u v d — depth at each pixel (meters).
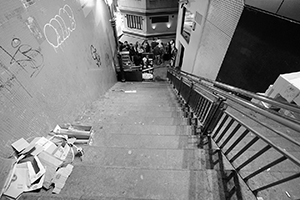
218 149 2.00
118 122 3.11
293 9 2.26
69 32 2.86
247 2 3.01
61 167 1.67
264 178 1.59
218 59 4.22
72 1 3.12
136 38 15.79
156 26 14.51
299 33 2.26
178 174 1.58
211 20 4.37
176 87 6.21
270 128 1.13
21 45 1.72
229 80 3.88
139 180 1.56
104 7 5.55
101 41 4.93
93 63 4.01
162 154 2.00
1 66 1.48
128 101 4.50
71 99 2.75
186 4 6.55
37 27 2.00
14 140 1.57
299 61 2.35
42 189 1.44
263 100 1.42
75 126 2.48
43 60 2.06
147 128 2.80
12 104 1.58
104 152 2.06
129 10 13.95
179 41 8.49
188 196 1.42
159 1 12.92
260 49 2.93
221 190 1.45
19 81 1.67
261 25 2.81
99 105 3.78
